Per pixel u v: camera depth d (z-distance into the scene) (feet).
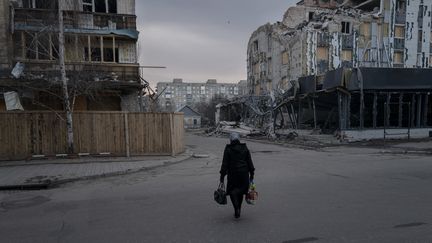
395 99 84.74
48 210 23.04
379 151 61.16
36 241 16.78
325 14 135.54
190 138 119.34
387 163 44.19
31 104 62.03
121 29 68.03
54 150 46.98
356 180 31.73
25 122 45.70
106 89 64.54
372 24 131.64
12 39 62.08
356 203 22.85
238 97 146.41
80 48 65.05
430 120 88.17
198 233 17.40
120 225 19.07
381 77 79.41
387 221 18.75
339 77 79.10
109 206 23.67
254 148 73.10
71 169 40.11
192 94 434.71
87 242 16.46
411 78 81.20
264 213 20.83
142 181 33.91
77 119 47.75
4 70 57.88
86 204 24.52
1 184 31.86
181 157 52.03
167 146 51.60
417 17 136.36
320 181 31.55
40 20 59.57
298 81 97.19
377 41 132.05
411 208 21.38
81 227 18.89
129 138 49.85
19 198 27.25
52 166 42.42
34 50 60.03
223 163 20.26
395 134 82.12
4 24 61.16
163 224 19.04
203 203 23.86
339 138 80.07
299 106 100.22
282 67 140.77
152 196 26.61
